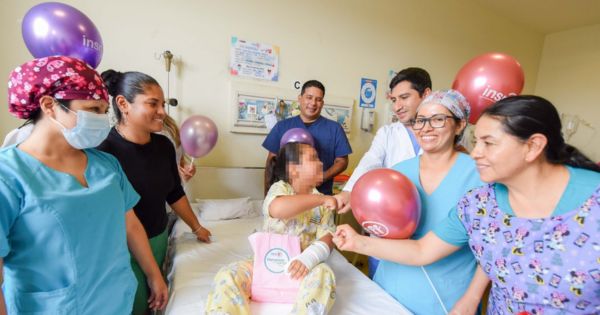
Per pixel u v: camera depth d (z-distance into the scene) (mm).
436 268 1045
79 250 735
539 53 4277
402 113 1456
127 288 915
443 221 926
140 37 2158
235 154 2607
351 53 2969
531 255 683
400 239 980
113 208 852
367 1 2959
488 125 678
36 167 699
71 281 727
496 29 3830
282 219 1223
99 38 1217
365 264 2572
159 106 1225
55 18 1074
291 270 1065
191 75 2352
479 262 837
